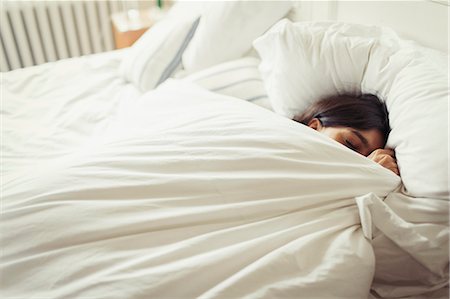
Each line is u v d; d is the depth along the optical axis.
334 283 0.60
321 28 1.10
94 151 0.80
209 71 1.32
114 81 1.59
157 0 2.49
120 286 0.56
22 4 2.26
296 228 0.67
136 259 0.60
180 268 0.58
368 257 0.64
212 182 0.70
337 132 0.90
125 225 0.64
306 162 0.73
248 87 1.22
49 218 0.65
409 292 0.72
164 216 0.65
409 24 1.08
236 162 0.73
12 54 2.34
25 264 0.61
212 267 0.59
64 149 1.14
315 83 1.05
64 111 1.36
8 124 1.26
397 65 0.91
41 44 2.44
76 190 0.69
